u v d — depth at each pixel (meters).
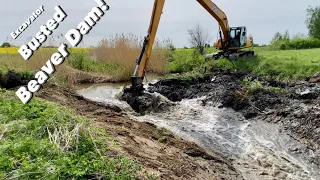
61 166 4.09
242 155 7.58
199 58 21.02
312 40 35.66
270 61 17.70
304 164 7.18
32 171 3.94
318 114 9.06
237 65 17.98
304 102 10.45
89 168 4.15
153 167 5.36
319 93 10.87
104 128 6.87
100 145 5.23
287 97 11.22
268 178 6.51
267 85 13.04
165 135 8.07
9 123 5.52
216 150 7.83
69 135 5.16
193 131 9.13
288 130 8.96
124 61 18.89
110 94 14.15
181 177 5.40
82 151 4.80
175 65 20.70
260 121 9.88
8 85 12.39
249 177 6.50
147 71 20.55
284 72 15.65
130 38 19.62
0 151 4.34
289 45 35.22
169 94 13.11
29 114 6.14
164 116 10.66
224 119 10.24
